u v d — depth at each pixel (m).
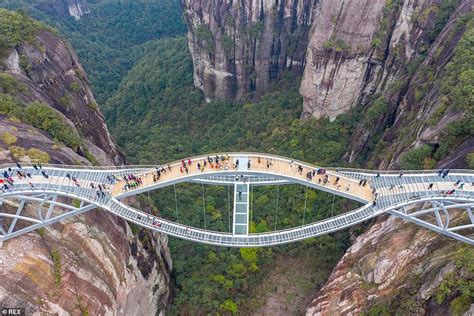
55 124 41.09
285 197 55.75
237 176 39.19
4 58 45.44
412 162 39.66
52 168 35.62
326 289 42.50
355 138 58.00
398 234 38.31
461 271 27.94
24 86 43.62
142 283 39.94
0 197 31.62
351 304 37.16
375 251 39.25
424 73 49.22
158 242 46.53
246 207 38.97
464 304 26.89
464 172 34.16
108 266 34.84
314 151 61.19
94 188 35.28
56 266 30.47
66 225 33.44
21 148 35.91
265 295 46.88
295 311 45.22
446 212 31.64
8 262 28.86
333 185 36.22
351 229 50.75
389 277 35.41
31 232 31.53
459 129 36.62
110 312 33.31
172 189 59.00
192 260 51.00
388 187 35.66
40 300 28.41
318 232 37.38
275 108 76.38
